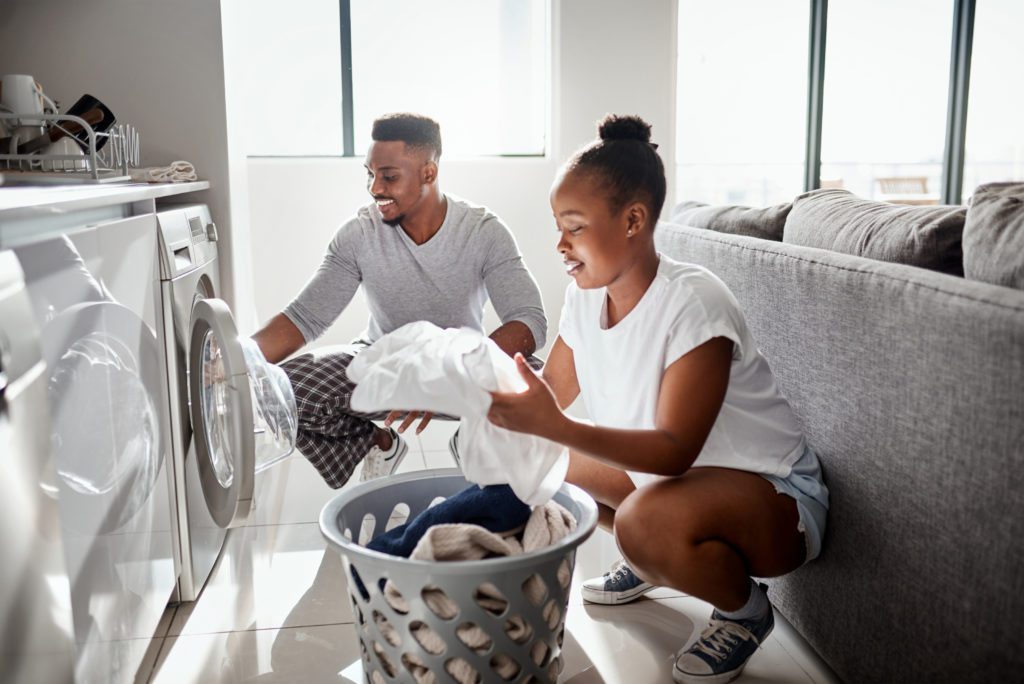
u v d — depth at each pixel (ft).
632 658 5.04
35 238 3.25
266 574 6.32
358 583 4.22
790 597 5.29
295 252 12.87
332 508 4.52
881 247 4.90
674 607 5.69
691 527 4.29
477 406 3.93
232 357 4.87
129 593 4.27
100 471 3.82
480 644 3.98
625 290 4.50
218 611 5.71
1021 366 3.18
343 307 7.26
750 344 4.55
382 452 7.29
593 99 12.96
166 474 5.26
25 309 2.88
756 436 4.58
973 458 3.46
